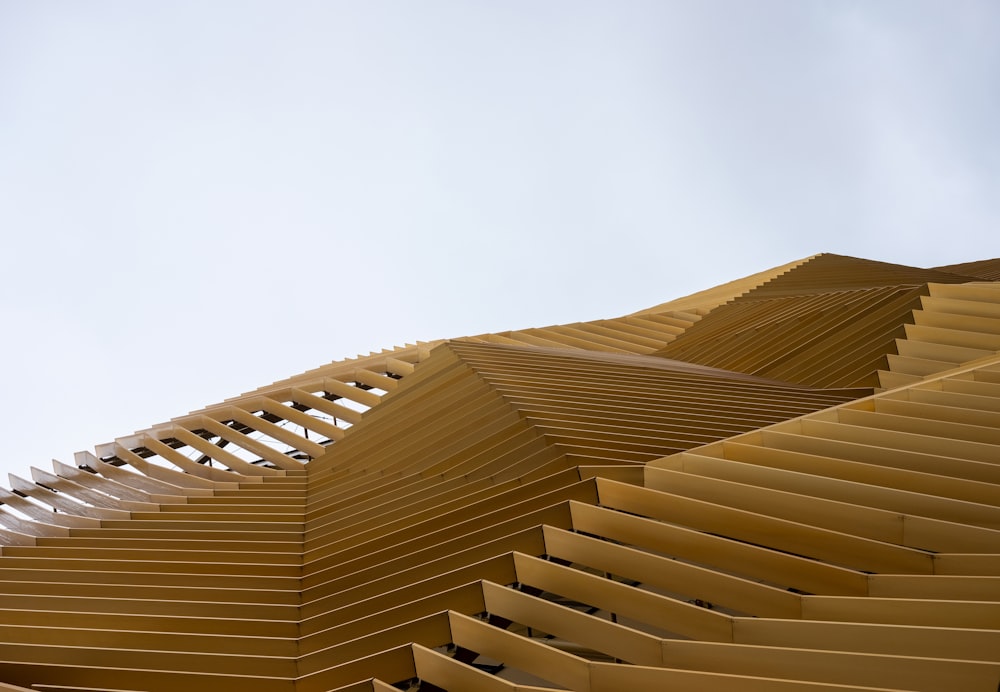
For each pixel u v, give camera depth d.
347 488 9.34
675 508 5.61
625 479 6.12
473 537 6.02
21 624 6.23
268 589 6.66
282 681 5.02
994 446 5.79
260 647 5.53
